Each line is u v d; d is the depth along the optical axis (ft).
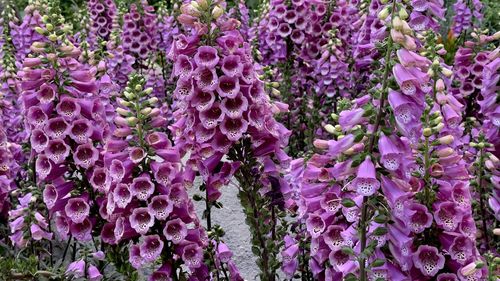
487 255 2.12
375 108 1.80
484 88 3.00
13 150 3.61
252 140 2.54
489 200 2.69
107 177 2.32
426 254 2.00
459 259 2.01
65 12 8.73
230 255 2.57
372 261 1.90
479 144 2.66
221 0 2.44
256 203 2.62
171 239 2.25
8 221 3.32
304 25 4.53
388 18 1.87
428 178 2.03
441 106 2.51
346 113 1.81
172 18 5.55
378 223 1.84
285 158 2.61
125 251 2.59
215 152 2.53
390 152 1.73
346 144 1.79
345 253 2.04
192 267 2.36
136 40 5.74
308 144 4.44
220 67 2.38
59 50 2.52
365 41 3.95
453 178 2.05
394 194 1.78
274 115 2.97
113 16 6.00
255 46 4.49
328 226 2.19
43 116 2.51
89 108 2.52
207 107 2.35
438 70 2.48
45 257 3.11
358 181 1.79
